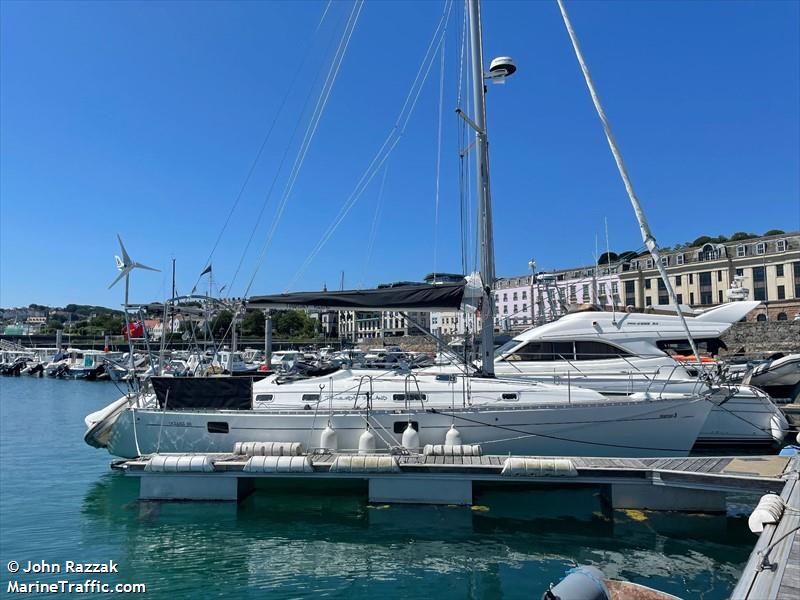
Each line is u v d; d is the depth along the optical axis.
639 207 10.19
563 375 12.05
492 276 10.82
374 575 6.55
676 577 6.39
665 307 14.98
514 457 8.68
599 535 7.61
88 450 14.93
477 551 7.17
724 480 7.66
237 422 9.92
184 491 9.09
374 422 9.70
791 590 4.16
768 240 62.59
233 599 6.01
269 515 8.55
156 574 6.65
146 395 11.04
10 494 10.25
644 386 11.74
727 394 12.09
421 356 15.84
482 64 10.98
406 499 8.62
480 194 10.84
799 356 15.77
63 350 63.34
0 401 29.97
